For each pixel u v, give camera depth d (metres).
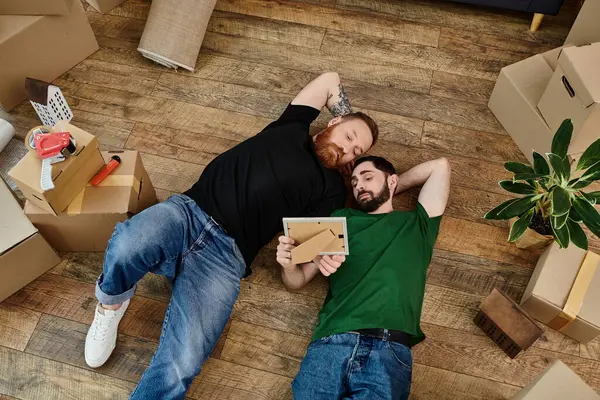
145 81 2.43
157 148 2.27
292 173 1.84
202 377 1.85
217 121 2.35
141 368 1.86
